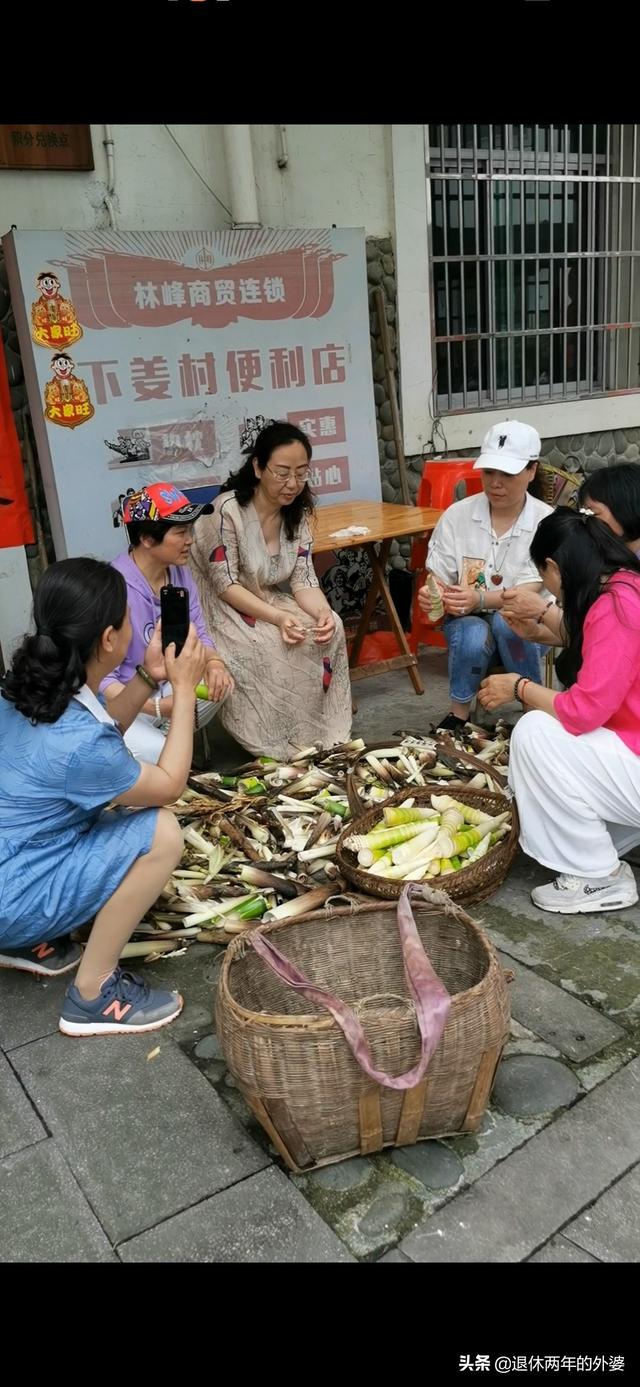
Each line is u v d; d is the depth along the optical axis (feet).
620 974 8.54
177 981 8.76
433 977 6.30
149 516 10.65
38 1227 6.19
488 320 20.57
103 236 14.65
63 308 14.57
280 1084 6.02
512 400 21.48
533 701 9.59
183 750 7.80
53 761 7.22
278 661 12.71
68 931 7.99
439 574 14.03
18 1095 7.36
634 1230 6.00
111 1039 7.98
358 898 9.41
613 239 22.08
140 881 7.66
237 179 16.12
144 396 15.53
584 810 9.16
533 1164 6.51
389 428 19.44
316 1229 6.08
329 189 17.80
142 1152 6.77
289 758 13.03
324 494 17.79
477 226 19.84
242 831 10.85
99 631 7.15
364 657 17.01
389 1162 6.58
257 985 7.51
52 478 15.12
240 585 12.90
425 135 18.29
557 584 9.31
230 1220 6.18
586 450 22.99
